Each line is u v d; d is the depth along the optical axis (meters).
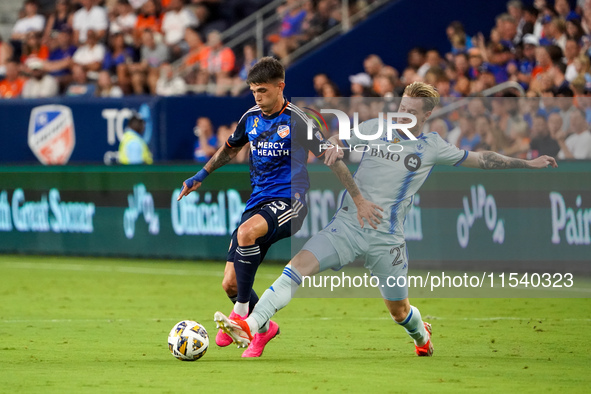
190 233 50.62
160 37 68.56
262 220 21.44
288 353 23.34
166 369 20.55
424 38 59.72
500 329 28.06
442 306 34.31
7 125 57.06
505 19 54.56
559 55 49.84
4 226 56.53
